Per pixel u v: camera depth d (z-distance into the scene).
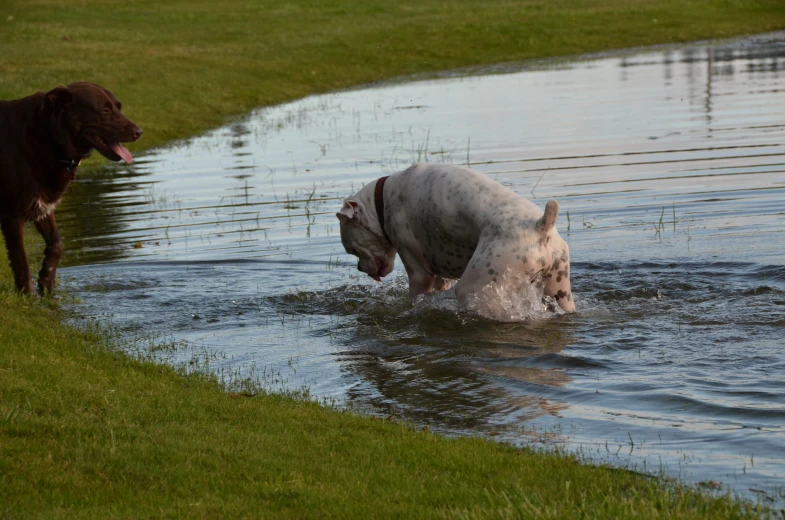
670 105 24.03
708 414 6.86
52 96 10.04
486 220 9.06
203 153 21.58
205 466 5.71
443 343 8.86
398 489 5.36
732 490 5.53
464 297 9.07
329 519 4.94
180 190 17.56
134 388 7.31
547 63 36.25
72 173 10.45
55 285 11.30
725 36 41.53
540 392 7.52
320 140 22.17
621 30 42.75
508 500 5.07
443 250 9.57
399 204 9.82
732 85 27.12
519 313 9.05
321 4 52.12
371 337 9.18
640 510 4.93
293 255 12.77
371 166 18.61
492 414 7.10
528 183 15.98
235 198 16.52
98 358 8.27
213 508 5.05
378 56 37.56
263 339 9.34
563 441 6.47
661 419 6.81
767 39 39.84
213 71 33.03
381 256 10.37
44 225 10.84
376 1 53.03
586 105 24.98
